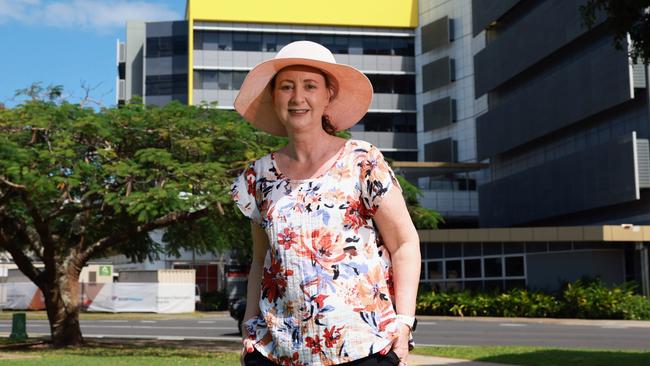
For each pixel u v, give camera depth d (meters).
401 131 59.34
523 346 17.55
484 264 36.12
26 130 16.28
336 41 59.34
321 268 2.71
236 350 17.19
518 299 32.34
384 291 2.77
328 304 2.68
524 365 12.70
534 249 34.50
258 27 58.59
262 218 2.90
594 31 37.38
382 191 2.76
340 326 2.67
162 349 17.33
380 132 58.94
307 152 2.87
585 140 38.72
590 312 30.44
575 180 37.78
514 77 45.78
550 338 20.75
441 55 57.44
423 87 57.91
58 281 18.09
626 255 32.75
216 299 43.25
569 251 33.34
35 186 14.38
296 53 2.88
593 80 36.19
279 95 2.90
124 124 16.72
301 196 2.80
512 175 44.47
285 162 2.92
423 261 38.12
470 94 54.78
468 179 52.78
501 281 35.47
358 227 2.77
